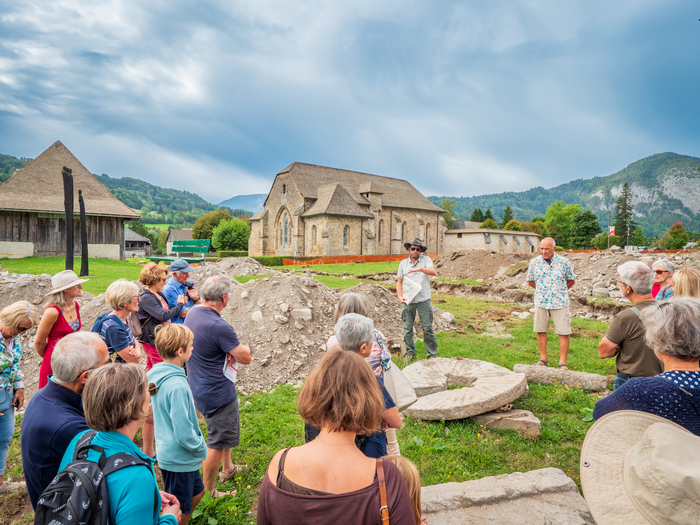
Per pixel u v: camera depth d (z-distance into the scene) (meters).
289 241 52.88
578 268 16.30
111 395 1.91
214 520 3.25
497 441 4.40
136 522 1.78
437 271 22.61
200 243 20.59
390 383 3.16
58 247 29.22
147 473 1.91
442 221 66.00
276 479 1.58
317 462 1.58
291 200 52.06
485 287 16.31
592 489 2.03
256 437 4.60
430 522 2.83
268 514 1.54
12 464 4.34
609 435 2.12
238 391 6.08
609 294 13.28
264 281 8.30
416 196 65.38
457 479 3.77
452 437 4.52
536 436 4.46
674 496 1.55
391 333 8.98
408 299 7.08
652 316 2.34
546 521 2.84
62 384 2.49
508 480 3.32
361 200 54.66
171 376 2.85
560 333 6.58
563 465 3.98
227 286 3.71
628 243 100.94
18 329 3.79
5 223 27.58
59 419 2.36
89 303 8.77
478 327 10.02
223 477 3.90
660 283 5.27
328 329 7.96
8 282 9.33
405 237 60.50
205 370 3.50
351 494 1.48
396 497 1.51
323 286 9.70
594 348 7.96
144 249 79.75
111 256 31.20
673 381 2.14
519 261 20.33
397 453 3.28
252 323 7.51
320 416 1.65
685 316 2.17
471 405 4.68
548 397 5.47
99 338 2.65
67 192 15.98
